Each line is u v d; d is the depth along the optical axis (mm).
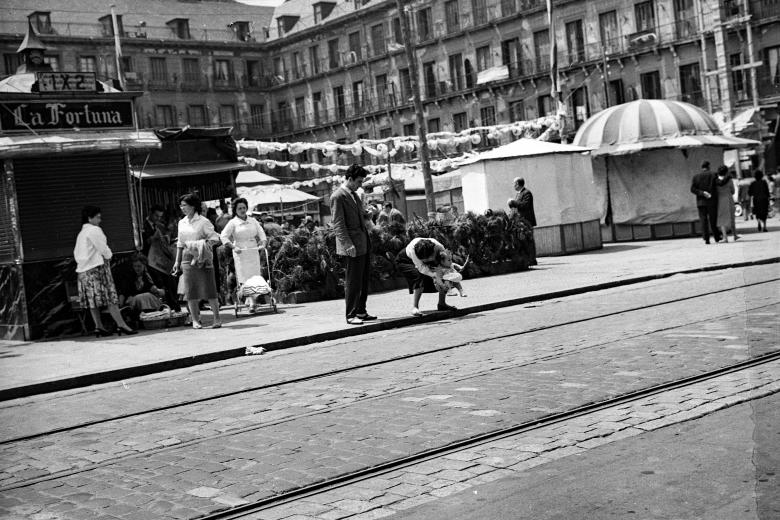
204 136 19188
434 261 12016
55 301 13305
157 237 14656
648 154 27469
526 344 8961
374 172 36781
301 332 11250
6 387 8523
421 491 4375
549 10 27469
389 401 6602
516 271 19562
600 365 7301
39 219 13328
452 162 35250
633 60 51688
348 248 11570
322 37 70062
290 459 5148
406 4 64188
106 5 65125
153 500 4562
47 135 13195
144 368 9445
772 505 2324
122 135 13742
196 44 68750
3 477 5352
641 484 4156
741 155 36125
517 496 4168
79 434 6500
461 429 5496
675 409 5559
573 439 5078
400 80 65250
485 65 60125
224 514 4246
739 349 7512
